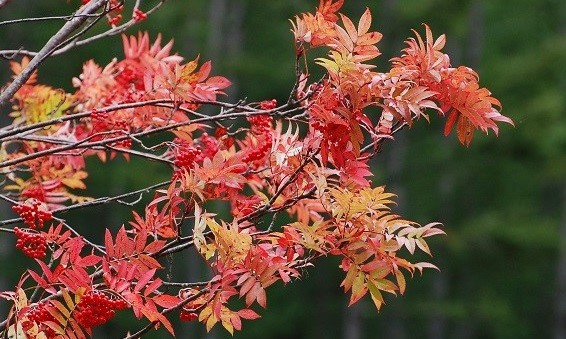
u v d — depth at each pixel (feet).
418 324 105.60
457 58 108.27
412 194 105.09
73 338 14.24
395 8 99.86
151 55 20.36
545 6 115.44
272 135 17.74
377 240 15.03
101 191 91.45
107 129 19.56
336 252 15.08
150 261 14.84
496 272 105.19
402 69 15.47
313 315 104.47
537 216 105.09
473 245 102.89
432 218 104.37
